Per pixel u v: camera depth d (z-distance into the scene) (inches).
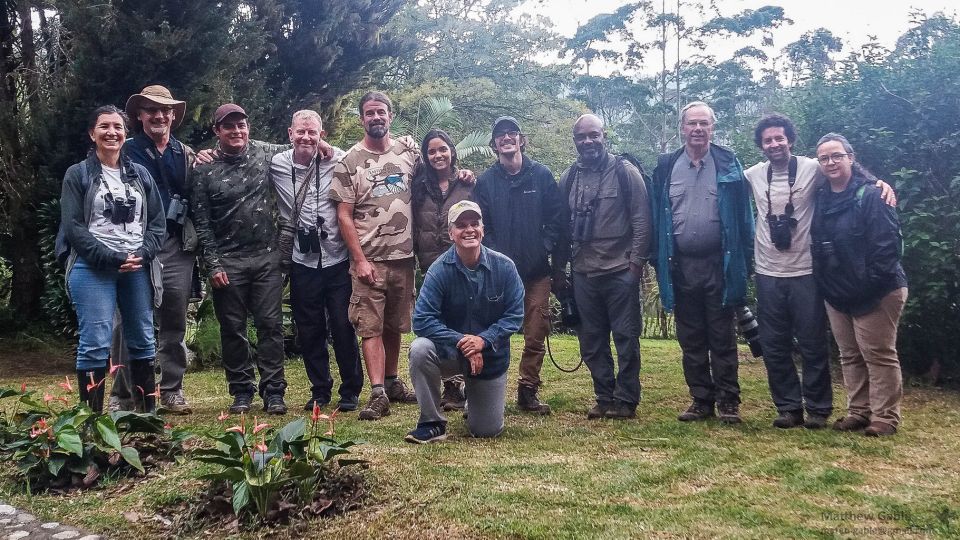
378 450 138.6
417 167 185.8
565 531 97.1
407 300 187.8
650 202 174.4
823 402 164.1
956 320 220.1
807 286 161.5
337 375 249.8
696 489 117.3
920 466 130.6
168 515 107.2
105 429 121.3
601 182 175.0
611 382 178.2
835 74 242.2
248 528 100.6
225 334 181.3
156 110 174.1
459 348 145.1
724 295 165.3
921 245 210.8
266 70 342.0
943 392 215.6
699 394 173.9
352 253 177.8
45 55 345.7
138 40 272.4
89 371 147.8
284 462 106.7
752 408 188.2
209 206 177.8
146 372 160.9
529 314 181.9
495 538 96.0
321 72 365.1
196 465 127.1
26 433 132.0
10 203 313.3
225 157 178.2
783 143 162.2
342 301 183.8
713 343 171.6
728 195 165.0
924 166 219.1
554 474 123.7
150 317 161.0
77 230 146.0
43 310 333.7
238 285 179.0
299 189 182.4
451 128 664.4
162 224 161.2
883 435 154.3
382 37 398.6
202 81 286.0
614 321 176.2
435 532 98.1
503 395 153.9
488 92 823.1
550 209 180.4
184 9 283.4
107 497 115.6
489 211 178.2
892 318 154.0
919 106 219.3
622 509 106.3
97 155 153.0
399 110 653.9
